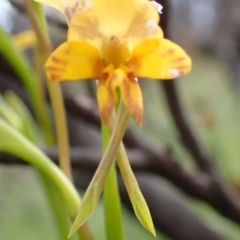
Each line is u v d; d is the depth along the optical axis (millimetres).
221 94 544
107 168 113
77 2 126
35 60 201
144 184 251
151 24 115
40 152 151
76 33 116
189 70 110
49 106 241
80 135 271
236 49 392
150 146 225
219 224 319
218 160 416
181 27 600
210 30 599
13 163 193
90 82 261
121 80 106
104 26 118
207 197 230
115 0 119
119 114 113
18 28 285
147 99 495
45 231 497
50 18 227
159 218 248
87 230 153
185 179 225
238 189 331
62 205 176
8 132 149
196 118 422
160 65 112
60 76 110
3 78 258
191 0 613
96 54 112
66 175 166
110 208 145
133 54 113
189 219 249
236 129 480
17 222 511
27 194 553
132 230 389
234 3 471
